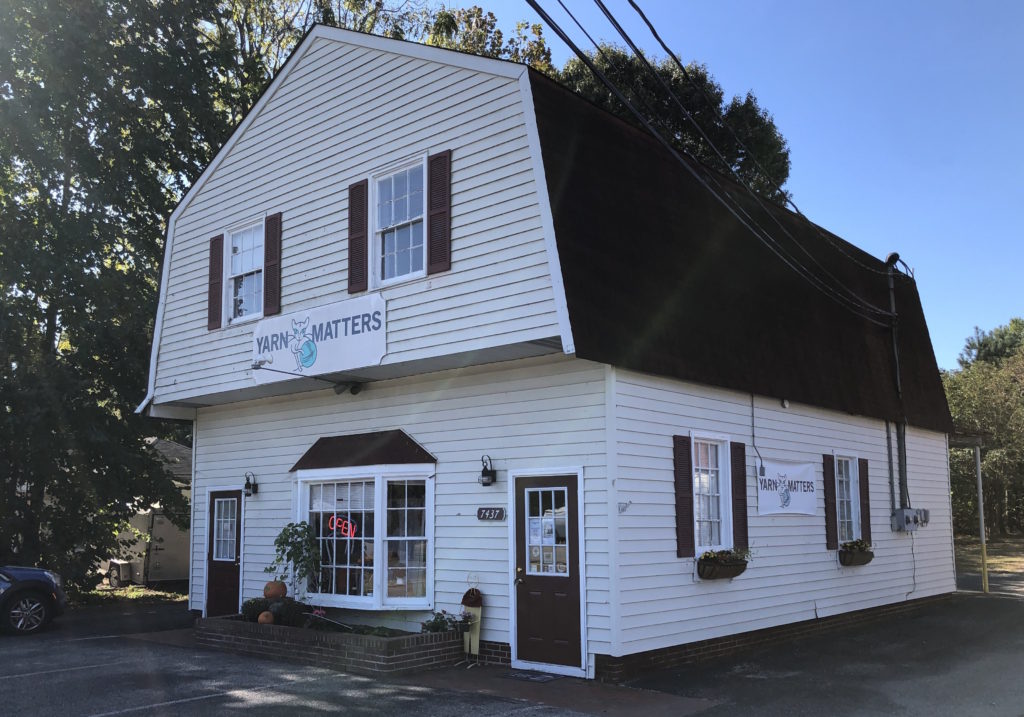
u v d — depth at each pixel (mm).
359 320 11266
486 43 29078
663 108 24984
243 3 24469
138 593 20797
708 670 9930
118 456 17312
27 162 17359
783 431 12664
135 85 18422
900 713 7953
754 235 13406
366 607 11312
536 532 10047
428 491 11141
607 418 9531
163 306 14648
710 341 11180
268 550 13406
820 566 13164
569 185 9773
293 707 8078
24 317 16828
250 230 13453
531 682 9203
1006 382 32844
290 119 12953
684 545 10266
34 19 16938
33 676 9727
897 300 17453
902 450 16000
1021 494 32594
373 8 26844
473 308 10000
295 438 13289
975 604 16859
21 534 17062
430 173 10789
